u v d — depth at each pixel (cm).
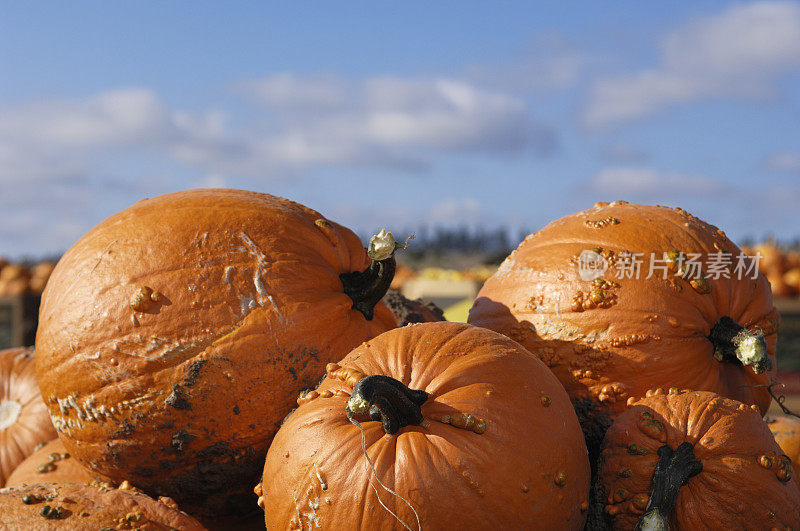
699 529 214
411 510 189
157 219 261
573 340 274
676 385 267
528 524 198
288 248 260
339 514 194
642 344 266
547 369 233
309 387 252
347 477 195
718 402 236
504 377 214
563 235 298
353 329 267
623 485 224
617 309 270
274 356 245
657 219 295
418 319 351
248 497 276
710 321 277
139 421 245
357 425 196
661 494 211
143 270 247
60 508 225
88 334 246
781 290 1014
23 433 353
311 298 256
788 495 221
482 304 312
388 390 193
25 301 991
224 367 241
